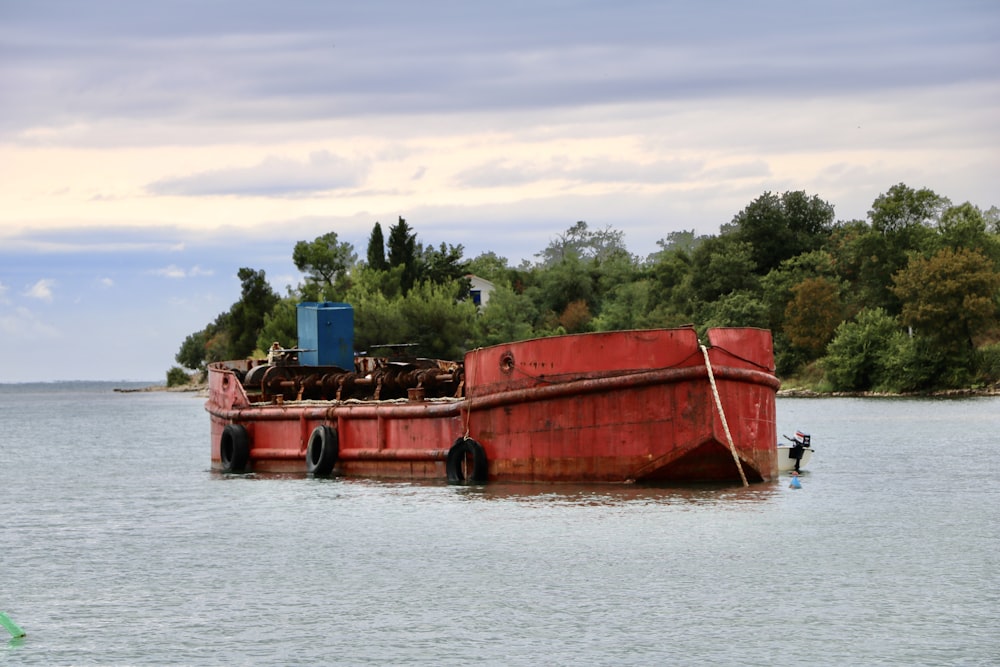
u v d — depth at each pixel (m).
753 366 71.00
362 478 83.69
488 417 74.06
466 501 68.56
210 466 106.38
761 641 40.59
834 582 48.00
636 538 56.78
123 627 44.12
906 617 43.03
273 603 46.94
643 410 69.12
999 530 58.66
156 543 60.66
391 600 46.81
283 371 96.25
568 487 70.50
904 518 62.09
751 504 65.69
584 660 39.16
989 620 42.53
